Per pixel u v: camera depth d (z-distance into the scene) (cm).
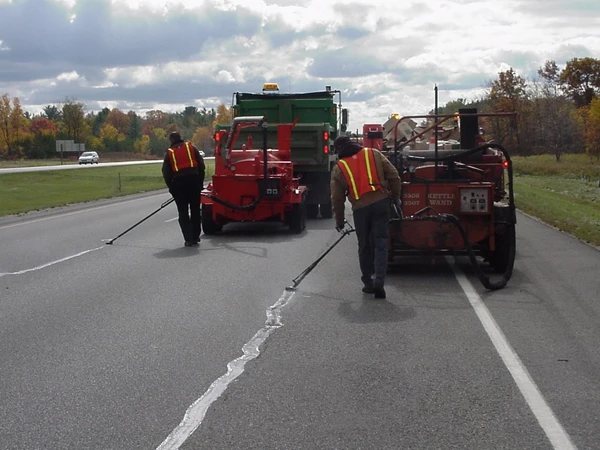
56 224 2047
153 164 8862
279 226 1958
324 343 766
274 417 558
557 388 619
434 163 1258
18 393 619
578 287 1042
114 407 582
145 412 571
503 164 1356
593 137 5906
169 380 648
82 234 1786
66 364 700
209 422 549
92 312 920
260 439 517
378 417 557
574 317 868
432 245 1149
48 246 1562
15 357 725
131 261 1339
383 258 988
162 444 510
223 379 650
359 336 792
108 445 509
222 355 725
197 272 1212
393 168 1007
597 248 1425
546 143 6112
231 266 1272
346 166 1004
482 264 1260
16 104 12712
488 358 706
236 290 1053
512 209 1120
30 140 12925
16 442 516
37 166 8062
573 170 4850
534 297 983
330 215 2172
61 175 5459
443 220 1082
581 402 586
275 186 1722
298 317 884
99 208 2634
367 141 2047
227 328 833
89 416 564
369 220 1002
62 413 571
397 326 834
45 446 509
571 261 1268
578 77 7606
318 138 2070
